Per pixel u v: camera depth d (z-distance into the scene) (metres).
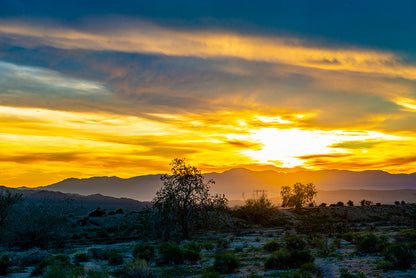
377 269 20.12
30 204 54.50
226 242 38.78
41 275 23.34
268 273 20.72
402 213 97.00
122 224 74.31
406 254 20.02
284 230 67.12
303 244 30.86
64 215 56.94
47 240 51.97
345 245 36.09
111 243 55.34
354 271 19.86
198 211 57.09
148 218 56.38
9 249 48.44
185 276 21.28
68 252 42.81
